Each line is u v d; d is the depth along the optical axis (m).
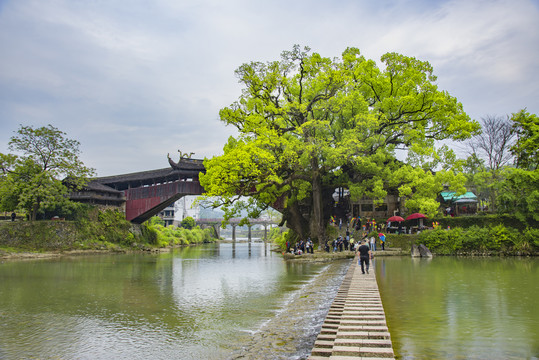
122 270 27.81
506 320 10.09
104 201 57.56
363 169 39.00
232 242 108.38
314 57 37.31
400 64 40.34
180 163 54.75
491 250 33.44
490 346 7.99
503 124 46.16
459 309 11.43
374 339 7.47
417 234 36.12
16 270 27.78
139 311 13.70
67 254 46.34
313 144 35.47
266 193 42.41
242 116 40.00
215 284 20.20
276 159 37.25
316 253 34.56
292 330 10.55
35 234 46.97
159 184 57.06
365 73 40.84
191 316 12.84
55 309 14.16
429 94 37.53
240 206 42.69
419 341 8.34
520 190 36.81
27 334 10.92
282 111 37.56
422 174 37.31
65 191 49.72
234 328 11.24
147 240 62.53
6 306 14.73
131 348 9.59
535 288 15.12
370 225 40.50
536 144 35.31
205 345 9.66
